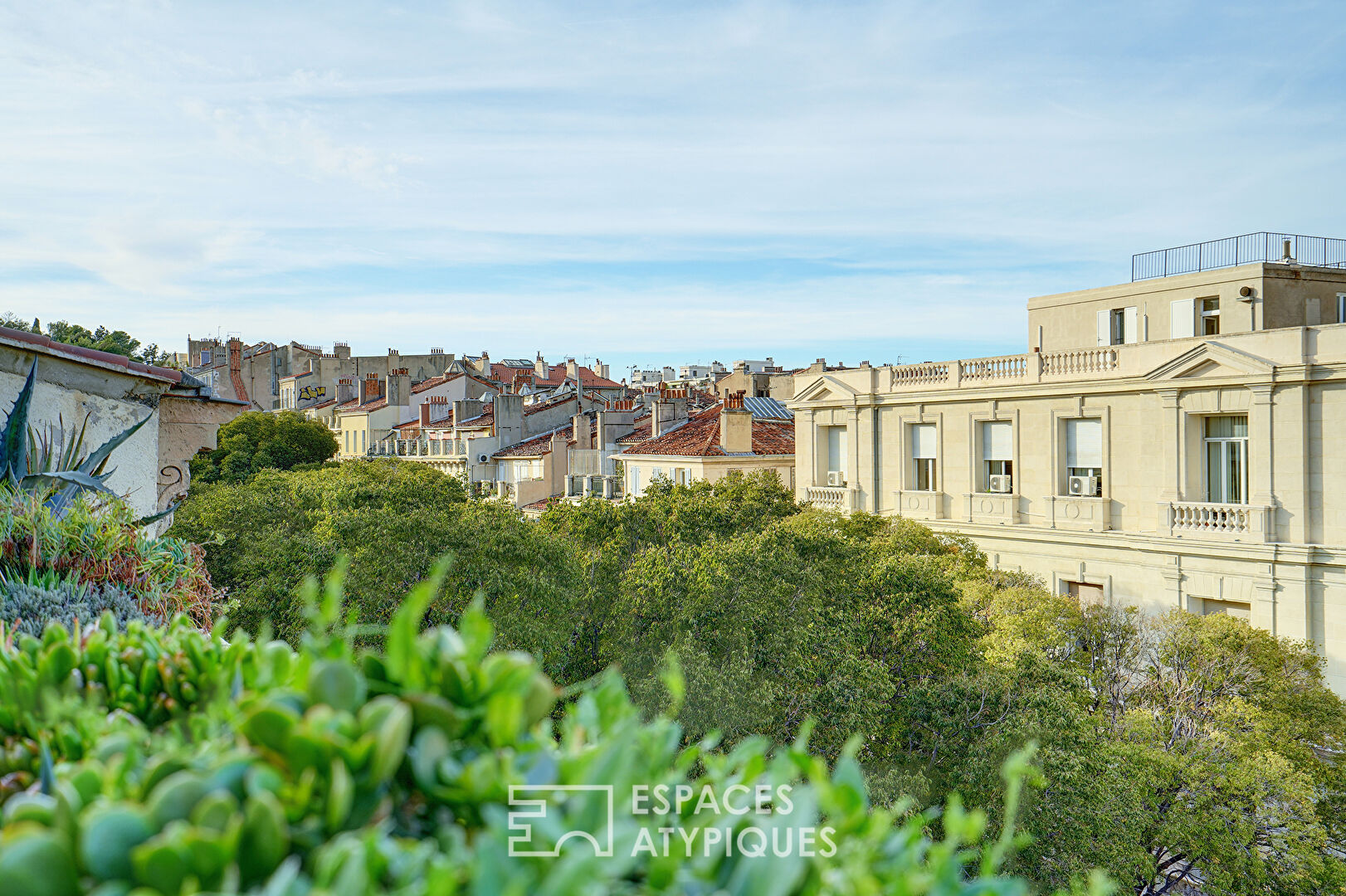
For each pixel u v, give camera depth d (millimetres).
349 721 2301
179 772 2174
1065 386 31047
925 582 19000
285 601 18438
